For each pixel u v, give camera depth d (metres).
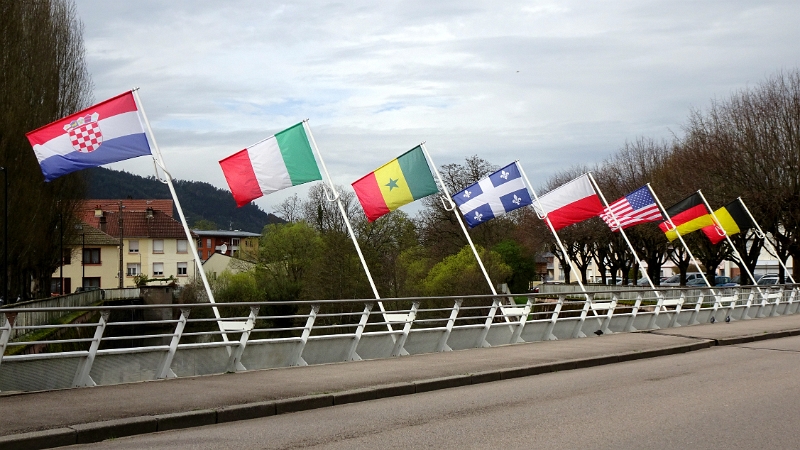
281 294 59.59
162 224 97.44
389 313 18.17
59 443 8.76
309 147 21.42
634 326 26.84
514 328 21.59
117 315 48.28
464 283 54.84
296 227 66.44
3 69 40.97
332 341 16.66
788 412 10.73
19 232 41.12
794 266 48.31
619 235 69.06
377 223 63.75
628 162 71.56
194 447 8.70
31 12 43.66
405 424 10.11
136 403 10.78
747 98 48.19
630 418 10.31
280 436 9.34
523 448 8.48
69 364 12.38
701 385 13.58
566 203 27.56
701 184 49.22
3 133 40.00
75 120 18.11
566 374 15.74
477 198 25.27
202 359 14.36
